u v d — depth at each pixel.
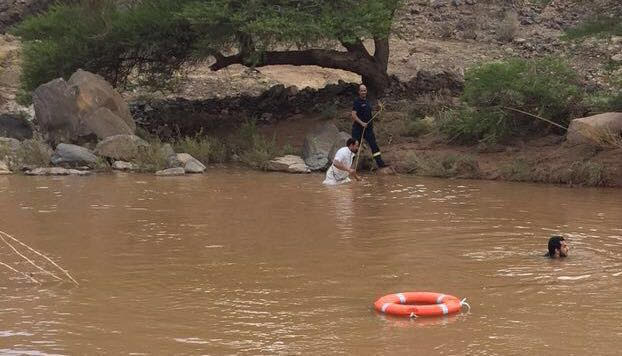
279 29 20.98
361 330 7.92
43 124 20.61
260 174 19.30
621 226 13.02
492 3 36.75
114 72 24.73
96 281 9.70
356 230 12.65
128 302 8.85
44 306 8.70
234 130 23.59
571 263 10.58
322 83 30.31
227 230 12.60
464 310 8.58
